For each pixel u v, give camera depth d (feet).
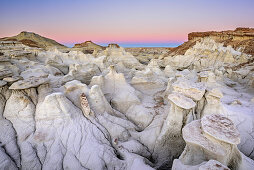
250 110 51.39
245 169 27.17
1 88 41.55
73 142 37.17
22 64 79.66
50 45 312.09
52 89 49.93
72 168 33.04
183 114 38.55
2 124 37.73
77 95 48.83
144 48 409.49
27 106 40.52
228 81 94.02
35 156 33.83
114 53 153.58
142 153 40.57
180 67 157.89
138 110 58.18
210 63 137.80
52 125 38.93
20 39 298.97
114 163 34.76
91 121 43.68
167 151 40.50
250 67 105.40
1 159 30.99
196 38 251.19
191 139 27.27
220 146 25.39
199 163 27.04
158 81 80.89
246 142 41.09
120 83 67.92
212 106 41.50
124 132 44.60
